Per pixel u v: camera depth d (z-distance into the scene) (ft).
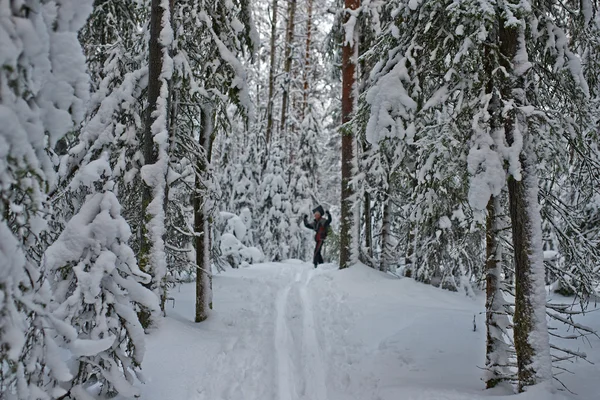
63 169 17.72
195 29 22.88
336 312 27.66
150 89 18.71
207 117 23.94
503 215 15.52
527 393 13.15
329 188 90.48
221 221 50.06
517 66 14.70
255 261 50.98
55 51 8.43
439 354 19.49
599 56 18.47
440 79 19.77
